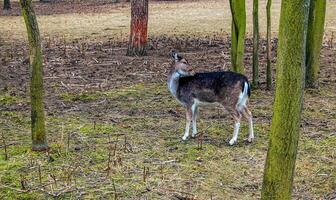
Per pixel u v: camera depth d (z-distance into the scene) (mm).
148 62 13477
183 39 17719
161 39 17844
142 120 8461
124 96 10023
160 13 27297
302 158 6758
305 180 6090
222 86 7141
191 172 6281
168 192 5719
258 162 6609
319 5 9984
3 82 11305
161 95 10078
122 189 5777
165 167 6430
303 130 7871
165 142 7379
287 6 3848
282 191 4160
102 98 9891
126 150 6992
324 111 8867
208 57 13977
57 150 6965
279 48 3961
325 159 6723
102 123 8281
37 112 6844
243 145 7242
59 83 11156
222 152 6957
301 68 3932
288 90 3963
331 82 11008
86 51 15414
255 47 10312
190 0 35750
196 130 7730
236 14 9688
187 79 7395
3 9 31891
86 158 6711
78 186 5855
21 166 6438
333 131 7824
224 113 8844
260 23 21938
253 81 10500
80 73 12188
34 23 6465
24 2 6352
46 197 5594
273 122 4109
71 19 25281
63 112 8938
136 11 14500
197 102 7359
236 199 5570
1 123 8336
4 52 15328
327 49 15062
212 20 23391
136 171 6293
